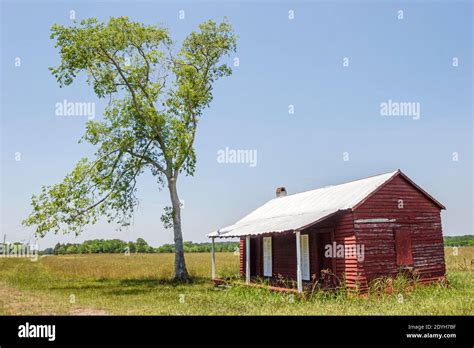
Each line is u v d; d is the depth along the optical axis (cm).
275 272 2538
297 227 1895
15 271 4444
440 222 2236
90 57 2938
